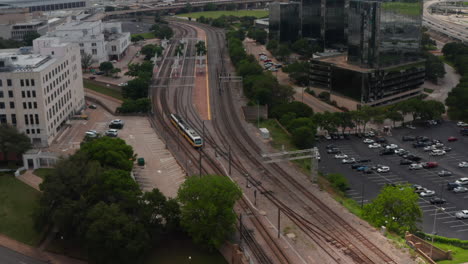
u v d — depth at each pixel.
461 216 191.75
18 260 165.00
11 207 196.25
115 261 156.62
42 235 178.50
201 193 161.50
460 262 155.50
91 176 174.62
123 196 169.00
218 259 161.62
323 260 154.75
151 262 159.88
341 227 174.50
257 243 165.12
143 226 160.88
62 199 168.75
